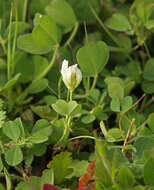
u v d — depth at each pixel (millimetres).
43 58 262
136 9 273
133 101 254
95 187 214
